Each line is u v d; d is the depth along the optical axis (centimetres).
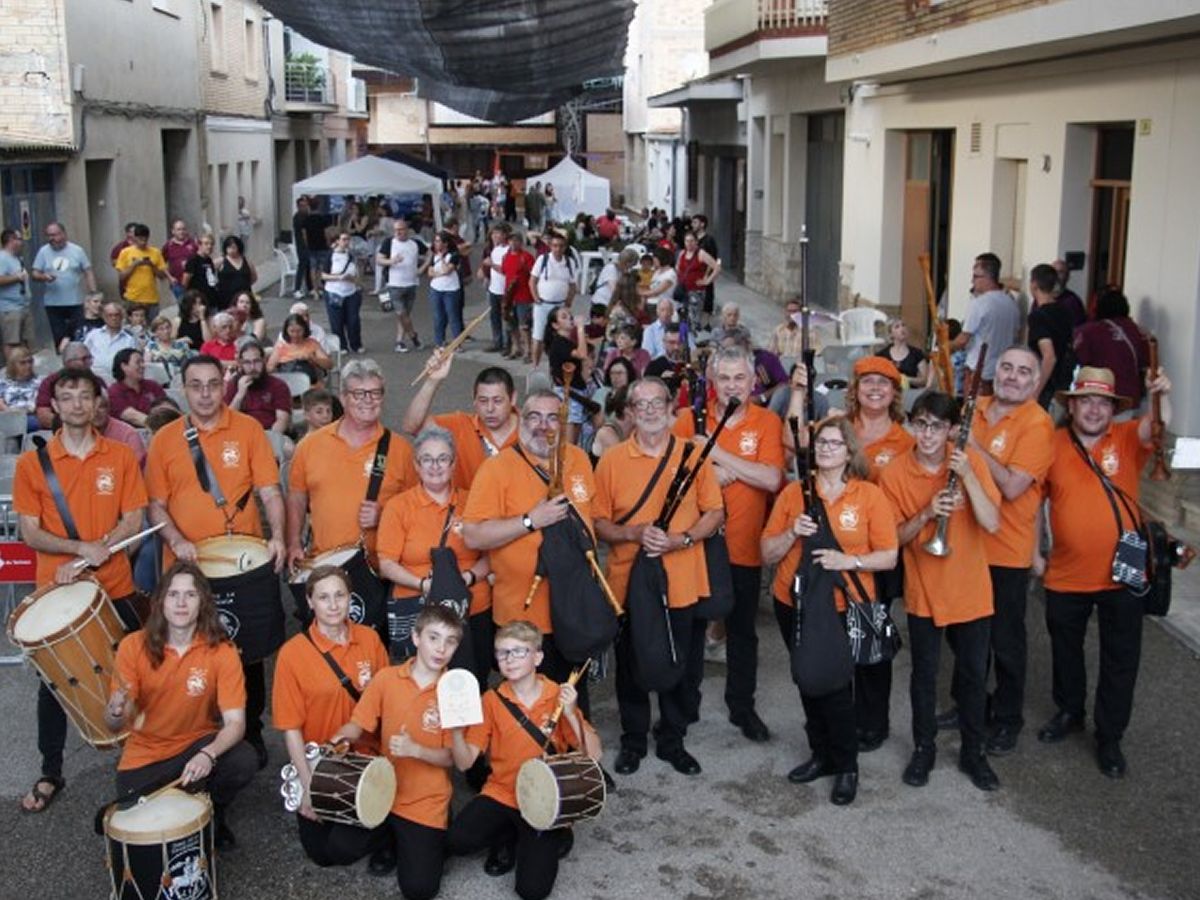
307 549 728
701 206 3472
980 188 1446
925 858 607
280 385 1052
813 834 628
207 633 593
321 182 2578
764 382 970
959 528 646
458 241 2069
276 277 3100
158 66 2416
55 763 667
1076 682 704
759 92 2561
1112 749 675
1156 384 673
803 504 653
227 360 1234
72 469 666
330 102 4175
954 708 735
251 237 3250
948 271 1599
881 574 680
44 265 1658
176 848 534
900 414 722
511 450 652
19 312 1623
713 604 673
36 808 659
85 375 659
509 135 6100
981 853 610
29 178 1855
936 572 651
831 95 2036
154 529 686
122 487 674
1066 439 685
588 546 640
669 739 691
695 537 661
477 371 1831
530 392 769
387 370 1842
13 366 1165
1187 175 1027
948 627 670
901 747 712
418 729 571
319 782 559
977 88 1449
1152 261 1078
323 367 1309
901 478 660
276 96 3638
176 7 2539
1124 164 1195
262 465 705
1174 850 611
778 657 834
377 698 582
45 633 600
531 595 642
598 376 1219
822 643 634
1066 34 1015
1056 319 1079
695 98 2761
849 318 1470
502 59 1634
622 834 631
